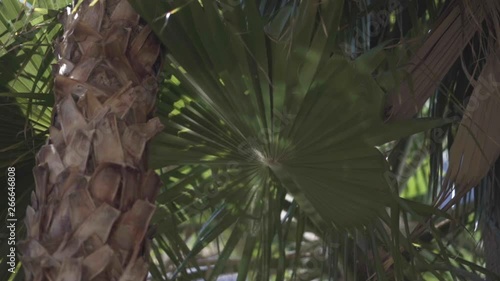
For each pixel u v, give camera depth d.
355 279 3.09
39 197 2.00
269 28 2.59
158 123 2.10
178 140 2.87
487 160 2.81
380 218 2.83
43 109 2.74
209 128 2.82
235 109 2.62
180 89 2.80
